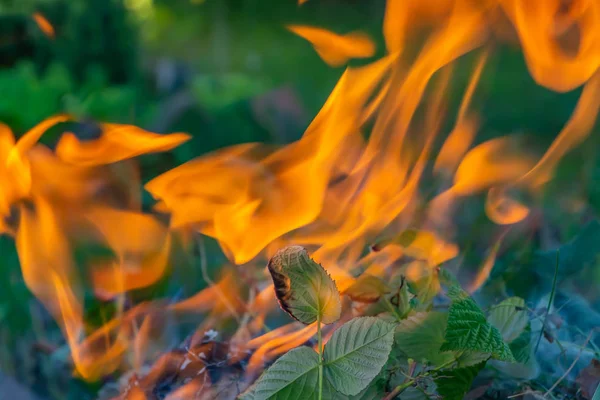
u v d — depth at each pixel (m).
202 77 5.81
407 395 1.24
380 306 1.30
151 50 8.43
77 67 5.79
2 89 3.71
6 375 1.52
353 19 10.34
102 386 1.43
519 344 1.28
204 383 1.31
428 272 1.31
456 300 1.20
